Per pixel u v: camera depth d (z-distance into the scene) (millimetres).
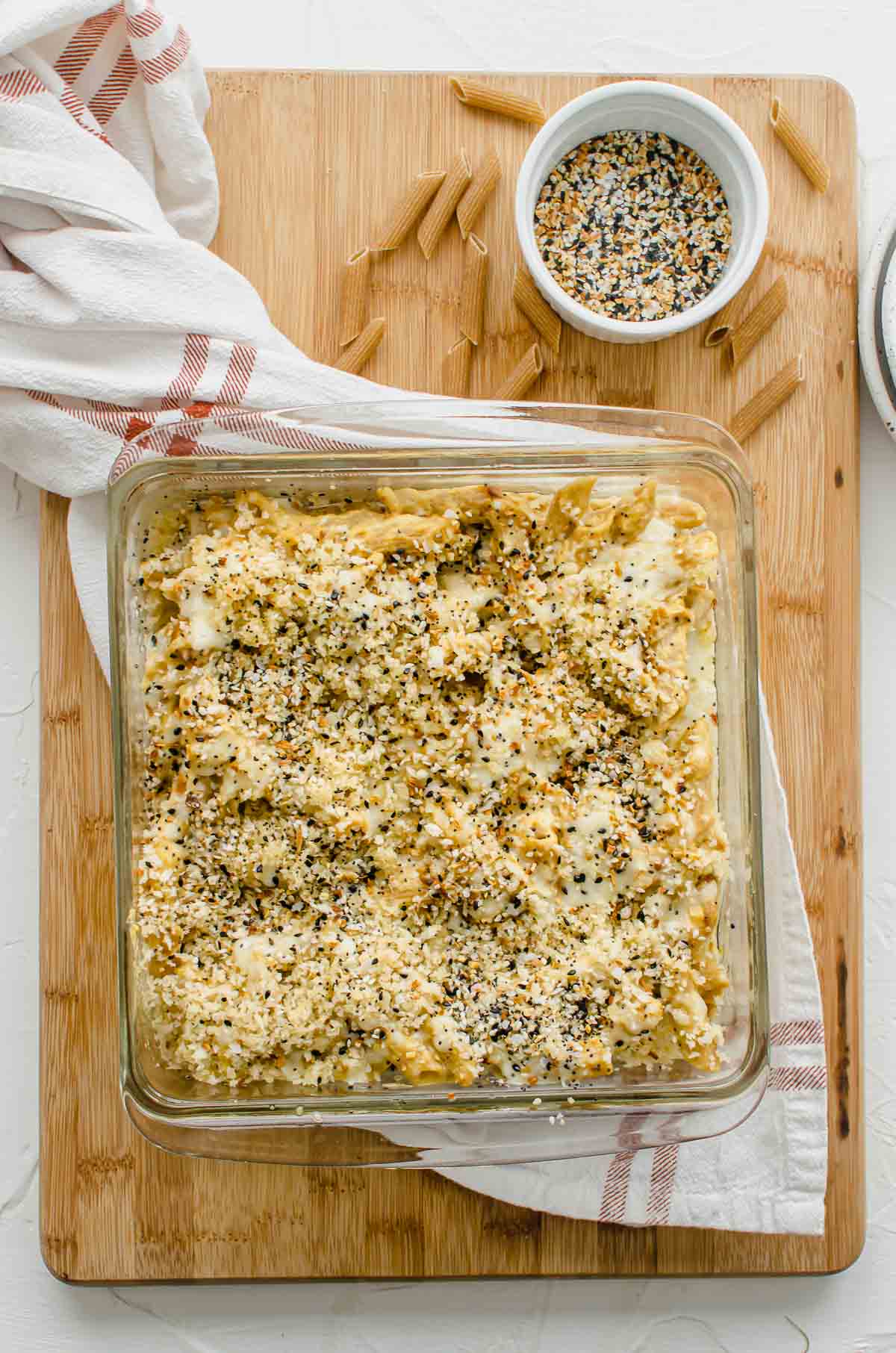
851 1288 671
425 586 607
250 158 661
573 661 608
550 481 621
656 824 602
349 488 621
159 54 624
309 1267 651
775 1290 671
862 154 688
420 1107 601
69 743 658
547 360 661
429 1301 668
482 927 606
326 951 597
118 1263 651
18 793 685
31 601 684
